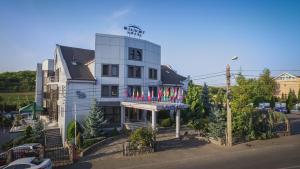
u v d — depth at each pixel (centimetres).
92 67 3284
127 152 2183
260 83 5303
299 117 4556
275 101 5856
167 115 3622
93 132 2764
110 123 3309
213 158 2036
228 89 2469
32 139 2944
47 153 2092
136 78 3519
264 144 2484
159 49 3972
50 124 3569
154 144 2302
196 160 1992
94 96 3194
